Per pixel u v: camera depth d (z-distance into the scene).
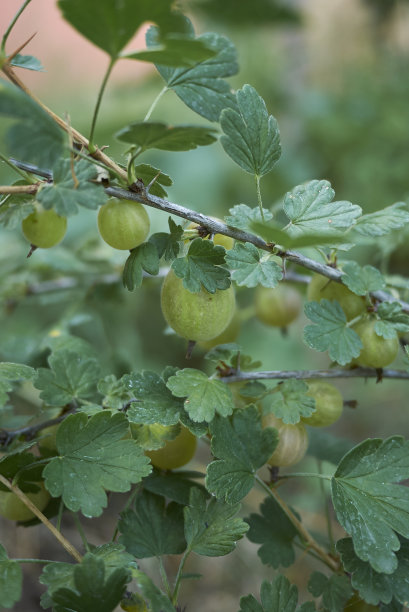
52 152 0.36
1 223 0.39
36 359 0.48
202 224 0.39
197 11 0.67
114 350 0.53
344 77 1.02
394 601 0.41
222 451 0.39
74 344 0.48
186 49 0.35
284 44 1.06
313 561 0.58
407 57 1.04
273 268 0.39
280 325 0.48
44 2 1.09
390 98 0.96
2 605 0.36
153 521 0.41
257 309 0.48
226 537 0.38
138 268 0.39
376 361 0.41
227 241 0.42
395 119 0.91
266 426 0.41
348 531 0.38
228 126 0.39
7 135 0.36
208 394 0.39
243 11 0.70
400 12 1.05
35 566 0.58
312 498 0.64
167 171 0.88
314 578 0.41
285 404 0.40
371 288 0.41
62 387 0.42
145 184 0.40
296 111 0.96
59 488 0.38
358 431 0.77
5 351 0.53
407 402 0.78
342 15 1.07
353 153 0.91
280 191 0.90
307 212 0.40
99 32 0.35
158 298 0.76
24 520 0.42
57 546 0.61
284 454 0.41
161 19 0.35
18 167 0.38
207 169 0.88
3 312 0.56
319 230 0.40
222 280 0.39
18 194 0.39
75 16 0.35
